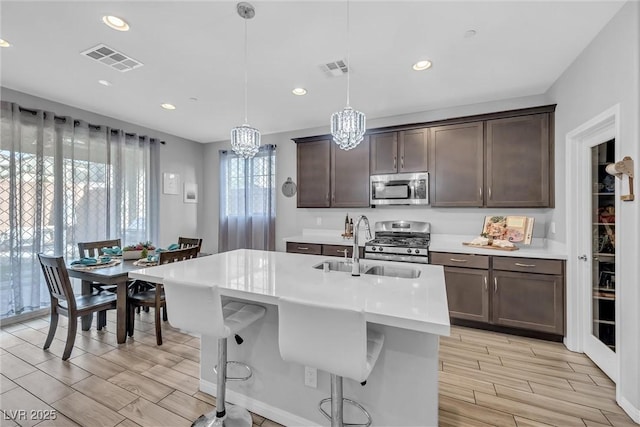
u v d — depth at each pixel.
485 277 3.04
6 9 1.92
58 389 2.09
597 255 2.47
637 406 1.77
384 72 2.81
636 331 1.78
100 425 1.76
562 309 2.75
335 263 2.33
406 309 1.28
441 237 3.84
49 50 2.42
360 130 2.09
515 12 1.95
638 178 1.74
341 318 1.15
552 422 1.80
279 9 1.93
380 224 4.15
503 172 3.25
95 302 2.73
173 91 3.26
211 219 5.63
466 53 2.46
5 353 2.58
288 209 4.93
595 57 2.21
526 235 3.18
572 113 2.60
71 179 3.62
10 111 3.11
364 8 1.92
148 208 4.62
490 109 3.55
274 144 4.98
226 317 1.71
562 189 2.84
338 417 1.39
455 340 2.88
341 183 4.14
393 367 1.55
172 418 1.83
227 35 2.22
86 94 3.34
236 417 1.82
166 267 2.12
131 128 4.42
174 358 2.53
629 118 1.82
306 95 3.37
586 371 2.35
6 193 3.12
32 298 3.31
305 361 1.26
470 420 1.81
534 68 2.72
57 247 3.51
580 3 1.86
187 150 5.38
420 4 1.88
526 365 2.44
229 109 3.83
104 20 2.04
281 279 1.79
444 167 3.53
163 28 2.14
